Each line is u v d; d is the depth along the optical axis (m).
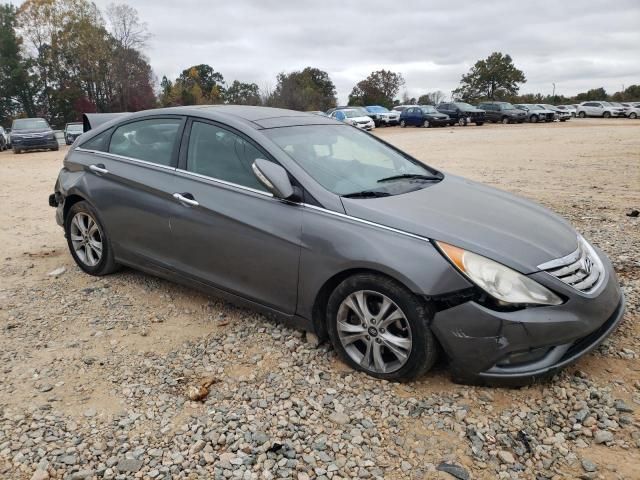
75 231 5.07
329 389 3.17
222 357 3.56
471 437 2.74
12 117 62.31
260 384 3.24
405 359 3.10
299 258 3.40
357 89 78.06
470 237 3.05
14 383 3.28
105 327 4.02
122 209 4.45
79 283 4.89
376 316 3.18
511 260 2.96
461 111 37.16
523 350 2.89
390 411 2.96
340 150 4.09
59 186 5.05
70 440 2.76
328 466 2.56
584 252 3.40
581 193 8.86
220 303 4.41
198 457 2.63
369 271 3.16
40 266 5.43
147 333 3.92
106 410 3.01
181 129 4.22
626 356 3.44
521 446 2.68
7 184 12.05
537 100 83.12
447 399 3.05
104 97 63.88
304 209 3.43
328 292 3.42
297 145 3.87
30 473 2.53
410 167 4.36
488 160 14.45
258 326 3.98
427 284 2.93
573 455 2.62
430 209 3.37
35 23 59.50
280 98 59.22
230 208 3.72
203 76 90.31
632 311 4.04
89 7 60.94
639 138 20.70
